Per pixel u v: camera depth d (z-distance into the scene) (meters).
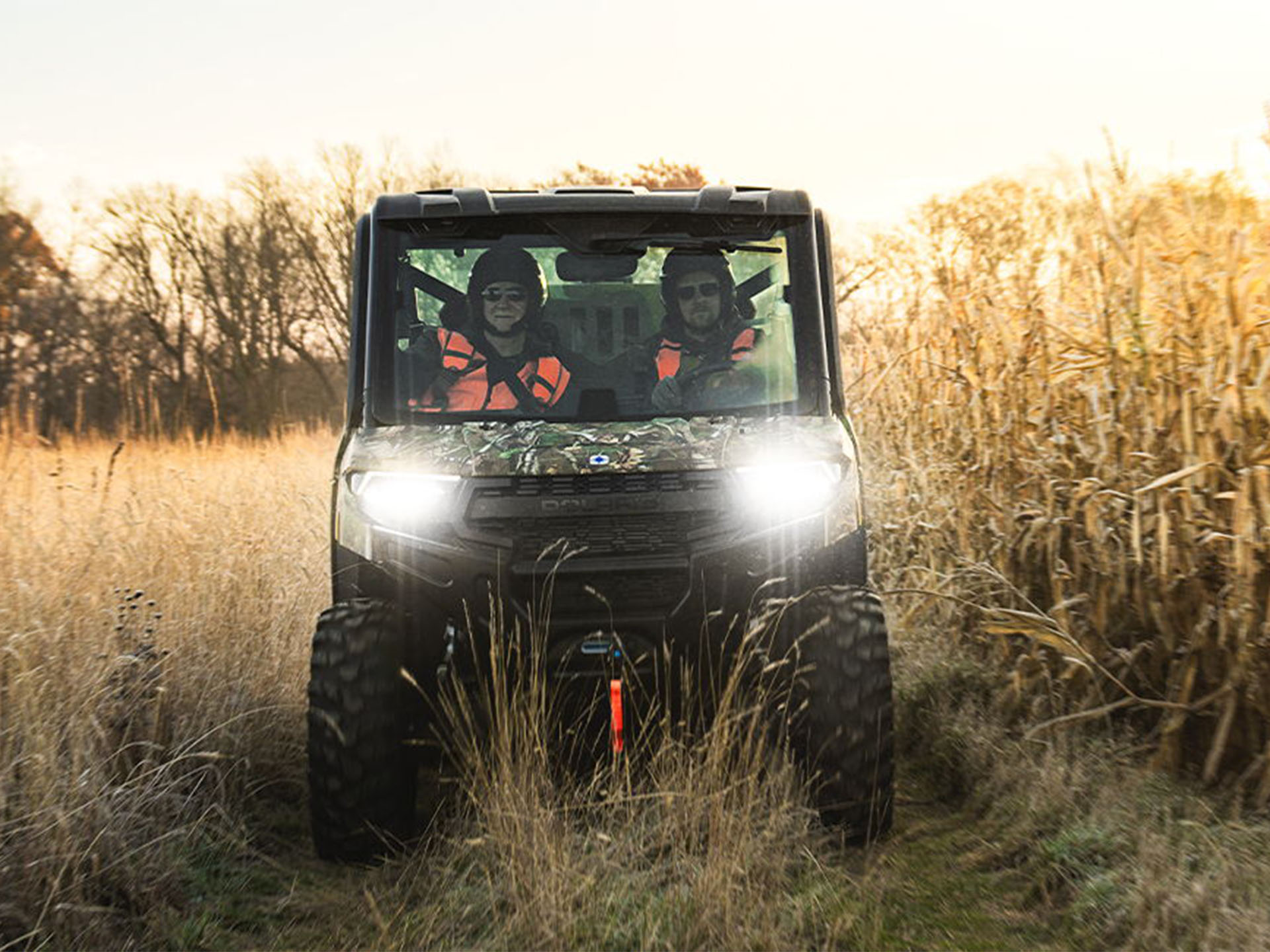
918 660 5.75
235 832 4.34
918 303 7.10
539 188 4.94
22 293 33.53
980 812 4.60
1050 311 5.67
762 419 4.44
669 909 3.62
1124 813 4.11
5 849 3.67
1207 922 3.42
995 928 3.69
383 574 4.15
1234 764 4.48
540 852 3.77
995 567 5.66
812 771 4.21
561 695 4.17
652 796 4.02
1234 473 4.47
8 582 5.05
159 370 36.88
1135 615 4.95
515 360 4.50
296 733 5.26
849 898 3.81
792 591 4.15
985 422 5.99
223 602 5.59
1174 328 4.81
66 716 4.27
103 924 3.64
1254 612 4.26
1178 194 4.96
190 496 7.55
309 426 21.45
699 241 4.54
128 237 39.12
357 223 4.80
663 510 4.07
